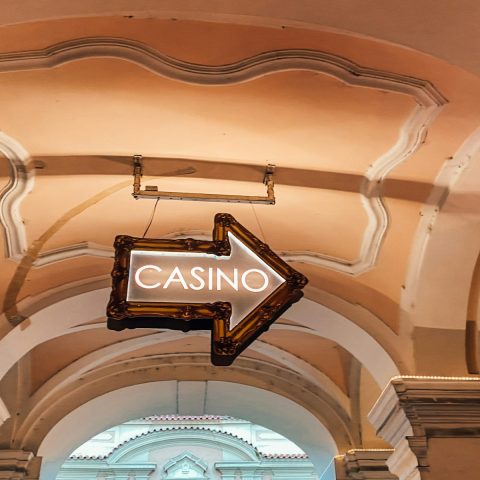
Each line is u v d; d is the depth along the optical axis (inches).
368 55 161.6
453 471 197.5
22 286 233.6
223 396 345.7
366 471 305.0
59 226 223.8
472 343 228.8
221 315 160.9
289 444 781.9
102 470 751.7
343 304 238.4
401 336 231.3
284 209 223.9
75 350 308.8
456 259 223.8
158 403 347.6
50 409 311.9
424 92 172.1
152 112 180.9
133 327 162.6
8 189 203.3
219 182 208.7
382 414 217.8
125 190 212.5
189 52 160.9
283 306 166.1
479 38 140.7
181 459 764.0
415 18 138.1
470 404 206.4
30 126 184.4
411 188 210.4
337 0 134.7
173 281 167.0
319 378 324.5
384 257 232.7
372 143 193.8
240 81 168.9
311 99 176.7
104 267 240.2
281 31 154.1
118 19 149.6
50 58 159.2
